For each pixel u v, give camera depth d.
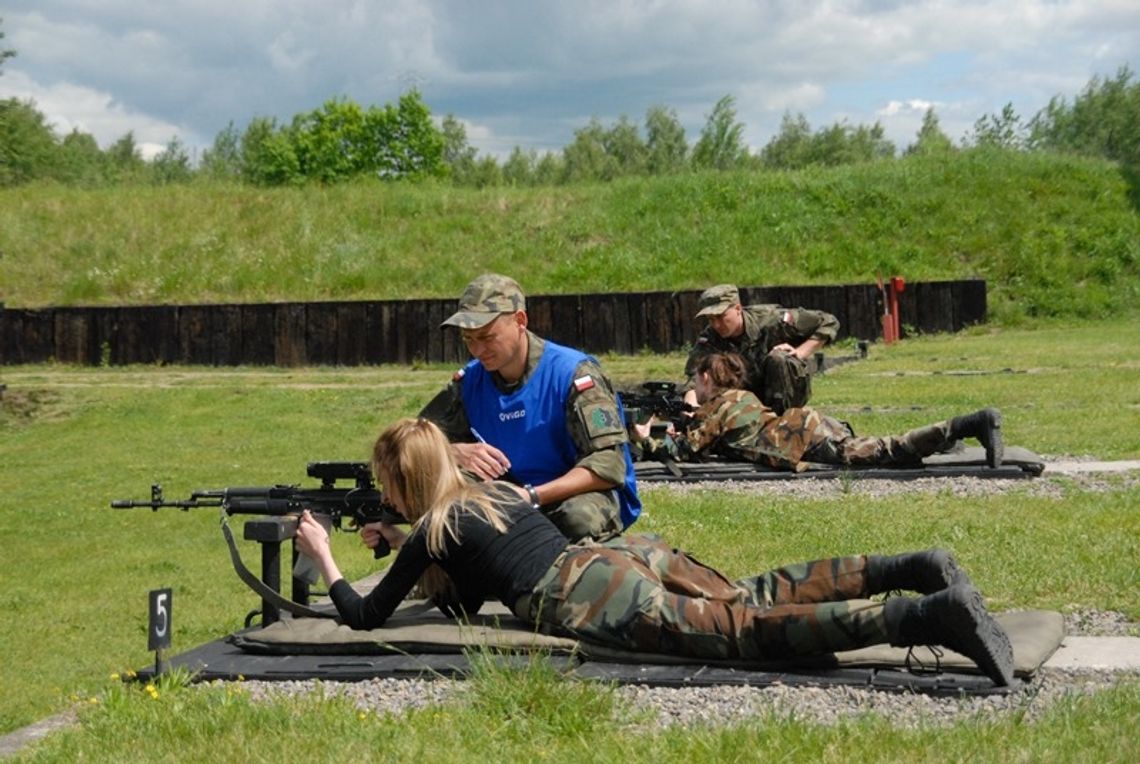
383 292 36.31
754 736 4.67
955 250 36.69
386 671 5.86
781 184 39.31
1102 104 75.81
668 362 29.72
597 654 5.70
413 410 24.84
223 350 32.75
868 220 37.66
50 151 64.00
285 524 6.46
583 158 94.00
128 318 33.16
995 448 11.34
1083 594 7.14
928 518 9.66
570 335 32.12
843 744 4.54
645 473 12.23
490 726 5.04
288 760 4.76
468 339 6.60
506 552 5.79
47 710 7.51
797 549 8.80
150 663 8.78
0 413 26.31
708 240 37.03
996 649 5.17
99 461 21.16
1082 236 37.09
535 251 37.44
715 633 5.50
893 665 5.47
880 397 20.30
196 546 14.16
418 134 75.44
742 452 12.26
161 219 39.34
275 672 5.97
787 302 32.16
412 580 5.91
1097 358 24.64
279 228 39.03
